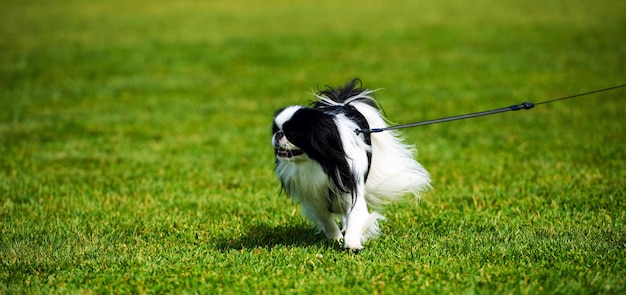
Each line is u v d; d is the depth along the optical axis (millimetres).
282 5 40188
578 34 27281
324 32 30344
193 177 11422
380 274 6469
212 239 8117
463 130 14805
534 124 15102
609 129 14234
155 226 8633
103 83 21234
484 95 18719
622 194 9375
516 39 27047
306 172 6988
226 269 6742
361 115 7445
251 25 32844
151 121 16312
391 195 7730
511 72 21625
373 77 21750
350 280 6336
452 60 23953
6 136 14664
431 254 7090
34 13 38125
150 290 6277
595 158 11805
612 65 21812
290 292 6094
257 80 21672
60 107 17969
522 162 11859
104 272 6766
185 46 27516
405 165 7812
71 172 11750
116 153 13219
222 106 18062
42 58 25172
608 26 28562
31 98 19109
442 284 6199
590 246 7145
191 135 14859
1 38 29625
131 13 37875
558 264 6594
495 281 6211
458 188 10336
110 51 26547
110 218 9023
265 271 6648
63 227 8609
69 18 35938
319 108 7371
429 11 35719
